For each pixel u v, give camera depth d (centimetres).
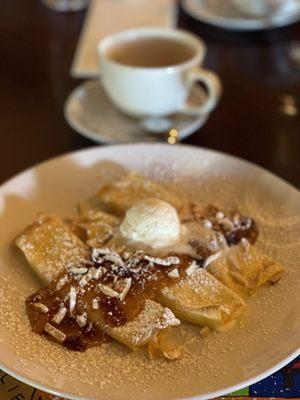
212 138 41
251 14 54
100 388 23
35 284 29
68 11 58
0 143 40
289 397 25
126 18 55
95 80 47
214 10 56
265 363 24
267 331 26
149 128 41
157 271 28
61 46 52
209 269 29
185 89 41
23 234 31
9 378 26
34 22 56
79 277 28
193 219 32
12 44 52
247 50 51
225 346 25
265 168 38
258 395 25
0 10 59
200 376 24
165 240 30
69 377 24
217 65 49
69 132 41
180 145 37
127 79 39
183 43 44
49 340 26
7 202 33
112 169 36
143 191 34
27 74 48
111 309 27
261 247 31
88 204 34
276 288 28
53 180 35
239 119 43
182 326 27
